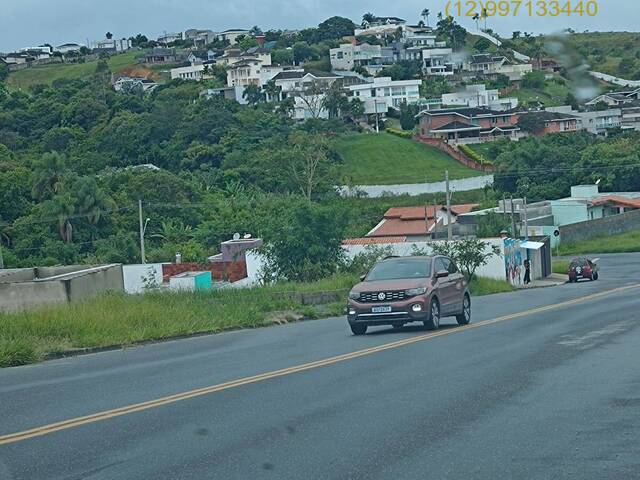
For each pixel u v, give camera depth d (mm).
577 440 11211
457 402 13875
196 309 30422
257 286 43594
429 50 175750
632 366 17078
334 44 198500
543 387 15023
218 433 12039
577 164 103625
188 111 121250
